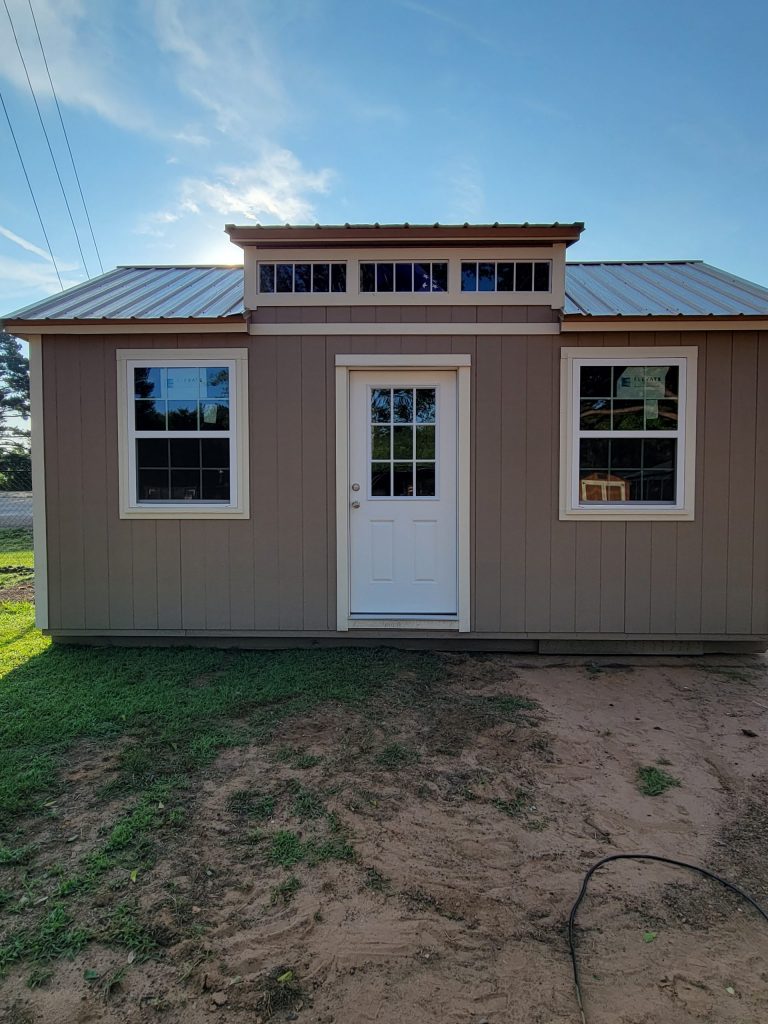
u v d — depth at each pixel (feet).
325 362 15.98
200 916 6.32
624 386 15.83
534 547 15.99
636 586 16.03
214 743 10.46
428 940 6.06
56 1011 5.15
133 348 16.03
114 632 16.46
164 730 10.94
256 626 16.28
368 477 16.39
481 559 16.07
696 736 11.27
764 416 15.74
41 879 6.86
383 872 7.14
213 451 16.28
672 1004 5.29
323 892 6.77
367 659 15.37
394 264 15.98
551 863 7.38
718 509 15.87
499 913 6.48
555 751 10.53
